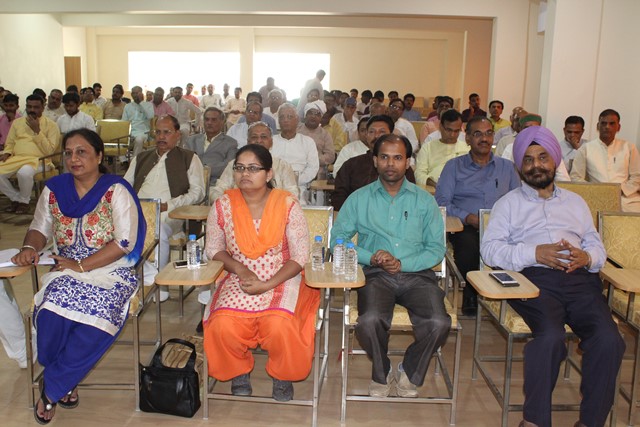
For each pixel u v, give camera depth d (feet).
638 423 8.57
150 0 28.17
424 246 9.50
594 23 20.47
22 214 21.95
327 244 10.14
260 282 8.28
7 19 38.55
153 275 10.05
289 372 8.17
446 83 57.11
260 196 8.69
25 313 8.50
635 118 20.77
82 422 8.43
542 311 8.14
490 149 12.23
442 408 9.06
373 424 8.55
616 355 7.74
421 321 8.30
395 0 27.43
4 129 24.23
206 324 8.31
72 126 27.12
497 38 28.14
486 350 11.03
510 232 9.44
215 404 9.04
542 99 21.59
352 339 9.73
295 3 27.50
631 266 9.94
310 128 20.06
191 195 13.08
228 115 44.68
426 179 15.76
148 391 8.54
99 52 58.54
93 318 8.21
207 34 57.31
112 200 8.83
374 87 58.08
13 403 8.89
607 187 12.15
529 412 7.85
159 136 13.17
